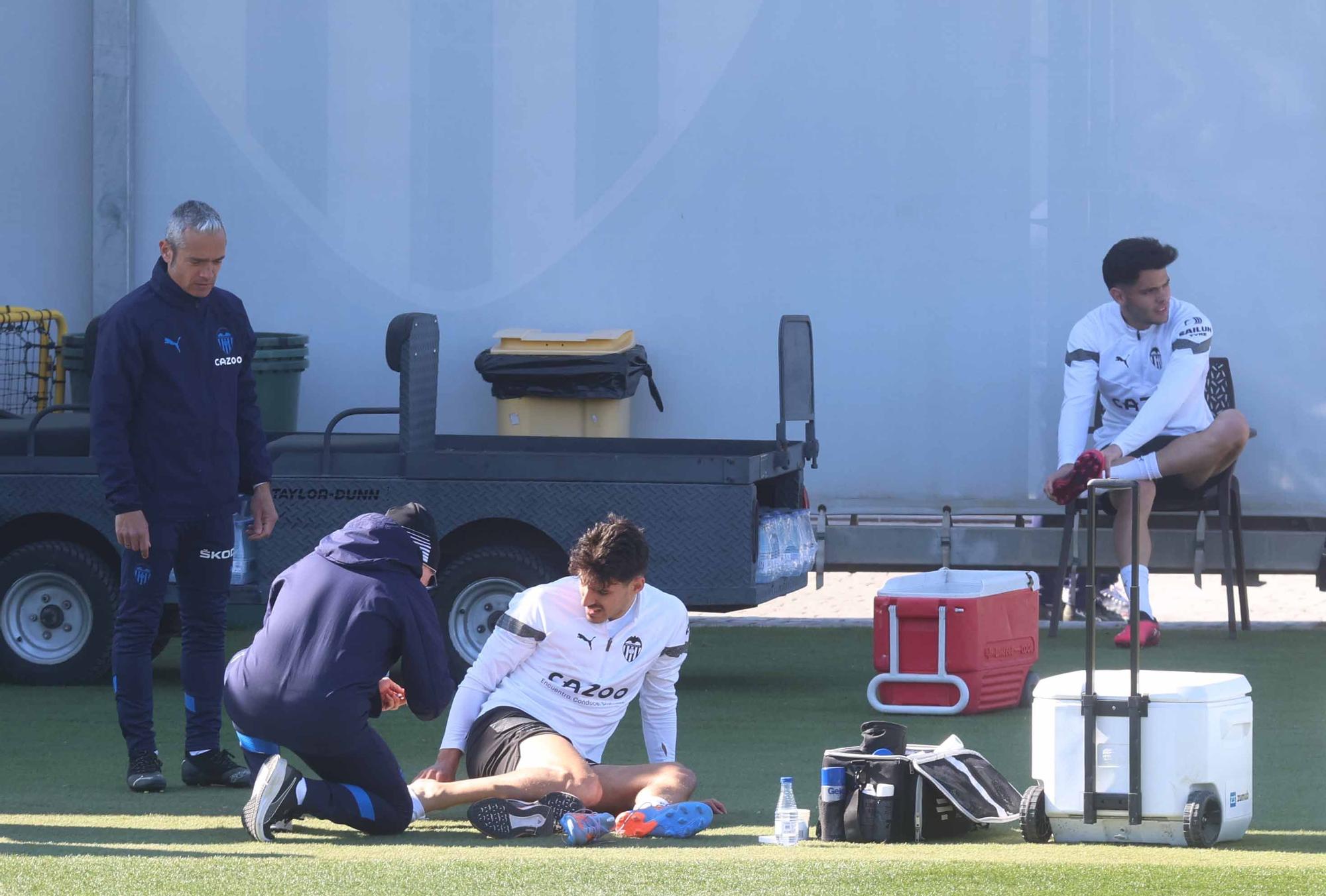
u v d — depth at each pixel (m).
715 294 30.23
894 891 12.80
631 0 29.97
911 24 29.61
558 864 14.01
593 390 29.34
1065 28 29.39
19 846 15.43
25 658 26.00
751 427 30.36
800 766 20.44
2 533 26.48
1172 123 29.34
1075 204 29.58
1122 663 27.20
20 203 31.42
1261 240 29.41
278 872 13.59
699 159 30.09
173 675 27.78
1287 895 12.68
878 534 29.25
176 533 19.16
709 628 32.38
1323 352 29.38
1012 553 29.20
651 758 18.30
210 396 19.22
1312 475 29.56
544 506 25.12
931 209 29.80
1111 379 28.92
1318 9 28.98
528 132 30.33
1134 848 15.42
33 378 31.31
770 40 29.81
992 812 15.92
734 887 13.02
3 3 31.16
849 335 30.05
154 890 12.85
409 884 13.08
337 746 16.33
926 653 24.16
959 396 29.91
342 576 16.80
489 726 17.50
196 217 18.78
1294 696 24.58
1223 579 29.42
